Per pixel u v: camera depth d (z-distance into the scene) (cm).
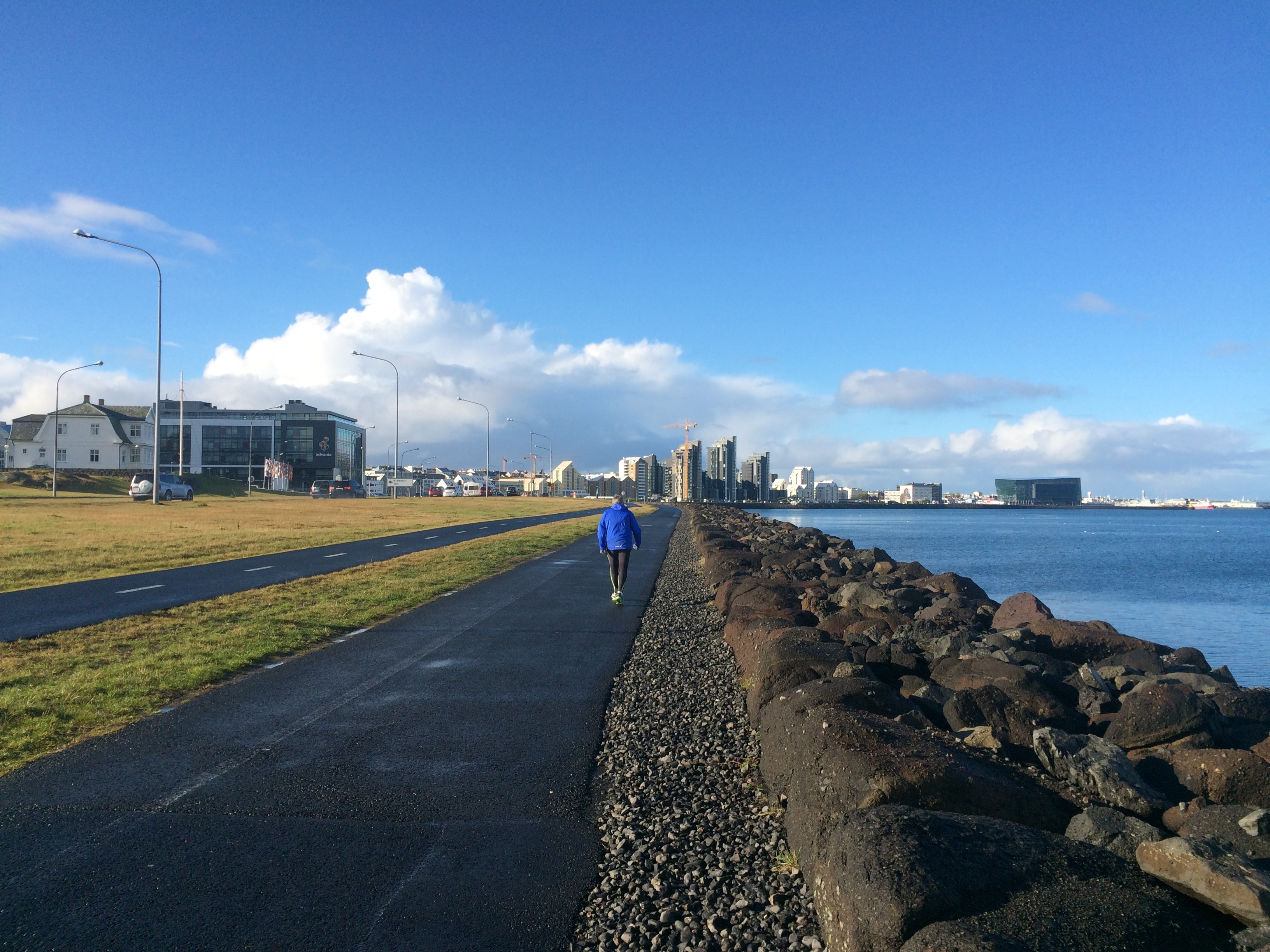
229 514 4347
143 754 571
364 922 349
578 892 378
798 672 627
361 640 1026
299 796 497
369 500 8350
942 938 264
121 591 1402
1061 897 292
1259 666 1856
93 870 393
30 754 566
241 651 912
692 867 403
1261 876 296
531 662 909
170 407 13575
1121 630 2409
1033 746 528
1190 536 9544
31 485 7169
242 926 344
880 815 330
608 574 1892
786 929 342
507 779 532
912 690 711
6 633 1008
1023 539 8212
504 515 5325
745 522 5188
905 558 5481
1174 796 482
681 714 697
